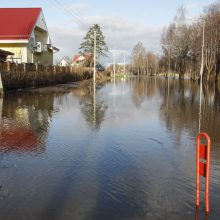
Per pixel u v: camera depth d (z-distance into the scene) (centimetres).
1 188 564
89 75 6419
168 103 2006
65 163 710
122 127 1148
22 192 548
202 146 485
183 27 7300
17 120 1262
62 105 1794
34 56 4128
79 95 2498
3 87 2288
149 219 464
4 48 3759
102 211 485
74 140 934
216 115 1477
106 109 1650
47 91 2766
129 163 720
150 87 4009
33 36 3894
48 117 1353
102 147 859
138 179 618
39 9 4088
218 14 5159
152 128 1139
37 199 521
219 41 5147
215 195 548
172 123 1246
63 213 477
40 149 828
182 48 7188
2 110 1524
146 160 746
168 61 8475
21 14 3994
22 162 714
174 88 3806
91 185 583
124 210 489
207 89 3669
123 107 1750
